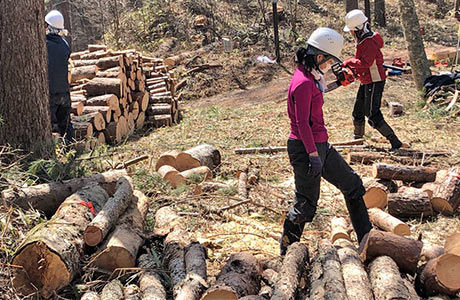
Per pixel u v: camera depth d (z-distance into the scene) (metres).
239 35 20.91
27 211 4.61
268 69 18.81
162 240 4.54
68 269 3.72
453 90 11.38
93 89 10.05
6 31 5.81
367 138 9.12
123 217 4.67
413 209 5.58
